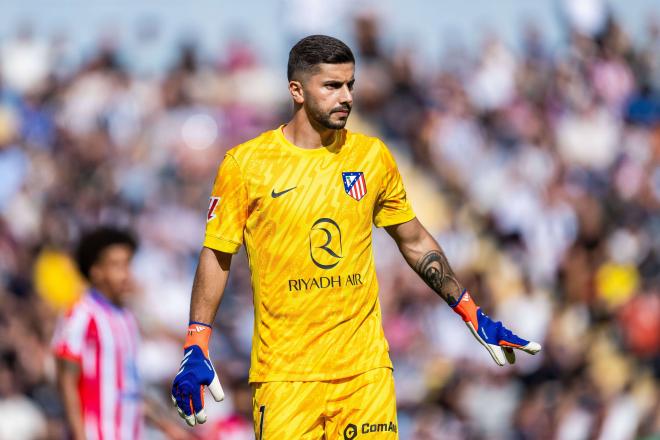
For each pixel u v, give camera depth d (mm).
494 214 53562
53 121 59531
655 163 59375
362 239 18625
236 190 18453
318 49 18141
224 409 37688
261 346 18656
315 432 18516
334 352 18406
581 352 47344
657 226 56094
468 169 56469
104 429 26031
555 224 53688
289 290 18375
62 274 49750
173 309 48000
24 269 50562
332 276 18344
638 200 57156
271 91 60969
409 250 19719
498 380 46344
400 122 57625
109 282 26688
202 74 60812
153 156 57344
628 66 64562
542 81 62125
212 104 59375
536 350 18875
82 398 26031
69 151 57906
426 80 60562
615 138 60562
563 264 51438
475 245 52094
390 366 18844
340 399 18438
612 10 65625
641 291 51094
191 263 51469
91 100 59625
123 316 26906
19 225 54125
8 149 57438
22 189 56000
